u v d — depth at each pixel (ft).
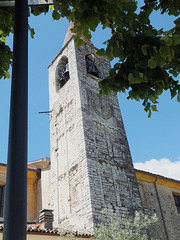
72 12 16.35
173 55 14.10
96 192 49.29
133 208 52.49
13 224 7.18
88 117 60.44
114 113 67.72
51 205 57.31
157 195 65.41
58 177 59.00
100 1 14.65
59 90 72.79
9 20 16.43
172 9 15.75
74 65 70.23
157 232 58.44
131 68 16.16
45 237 38.04
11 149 8.07
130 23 15.17
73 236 38.60
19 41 9.50
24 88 8.95
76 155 56.24
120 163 58.23
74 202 51.39
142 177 65.77
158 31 14.73
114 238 38.75
